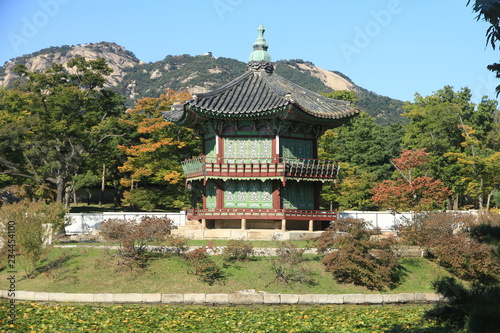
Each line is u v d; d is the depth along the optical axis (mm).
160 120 81625
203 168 52375
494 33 17812
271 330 28453
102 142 82938
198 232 51562
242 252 43469
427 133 94875
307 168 52844
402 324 29172
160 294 38156
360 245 41969
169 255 44938
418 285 43000
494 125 103500
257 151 53156
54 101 74625
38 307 34188
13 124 69938
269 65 57938
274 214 51219
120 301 37969
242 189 53531
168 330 28453
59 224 50500
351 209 85188
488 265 41750
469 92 106688
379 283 41188
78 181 82188
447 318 22656
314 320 30906
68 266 43281
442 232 45781
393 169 100688
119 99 105000
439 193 65062
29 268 43656
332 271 41875
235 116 51281
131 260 42594
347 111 54438
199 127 56938
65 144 76500
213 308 36031
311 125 54875
